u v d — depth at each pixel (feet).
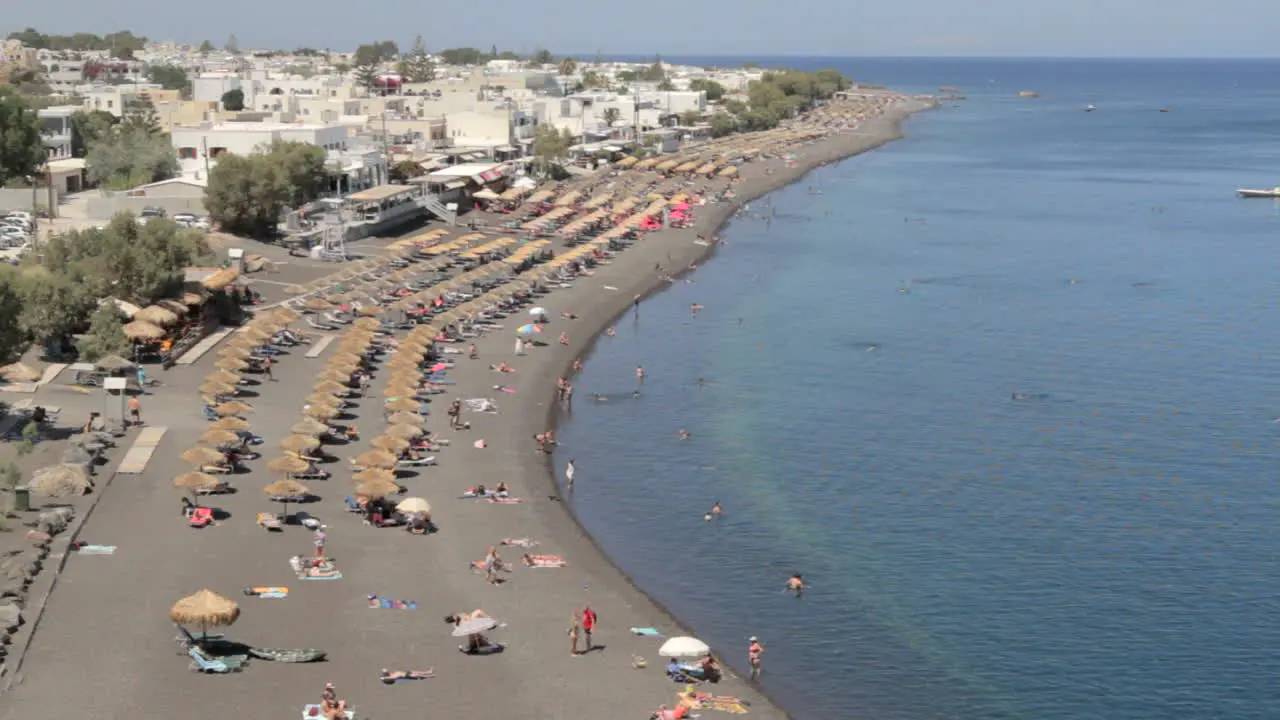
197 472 287.28
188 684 211.41
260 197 618.44
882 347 498.28
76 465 292.40
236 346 405.18
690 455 365.20
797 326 531.50
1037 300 588.09
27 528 268.00
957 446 378.12
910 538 307.37
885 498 333.83
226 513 286.87
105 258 435.53
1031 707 232.12
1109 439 386.73
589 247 655.35
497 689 217.56
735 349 491.72
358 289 515.50
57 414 346.13
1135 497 337.11
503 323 507.71
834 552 297.74
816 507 326.65
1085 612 269.23
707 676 229.25
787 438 383.04
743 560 291.99
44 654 218.38
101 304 412.16
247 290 506.48
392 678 217.36
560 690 218.79
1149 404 424.87
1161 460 367.66
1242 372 467.11
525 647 233.76
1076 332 527.40
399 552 273.75
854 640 254.68
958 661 247.70
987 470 357.20
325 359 425.28
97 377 379.35
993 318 551.18
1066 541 307.17
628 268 636.48
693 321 536.42
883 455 368.68
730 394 429.79
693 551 296.30
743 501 329.52
